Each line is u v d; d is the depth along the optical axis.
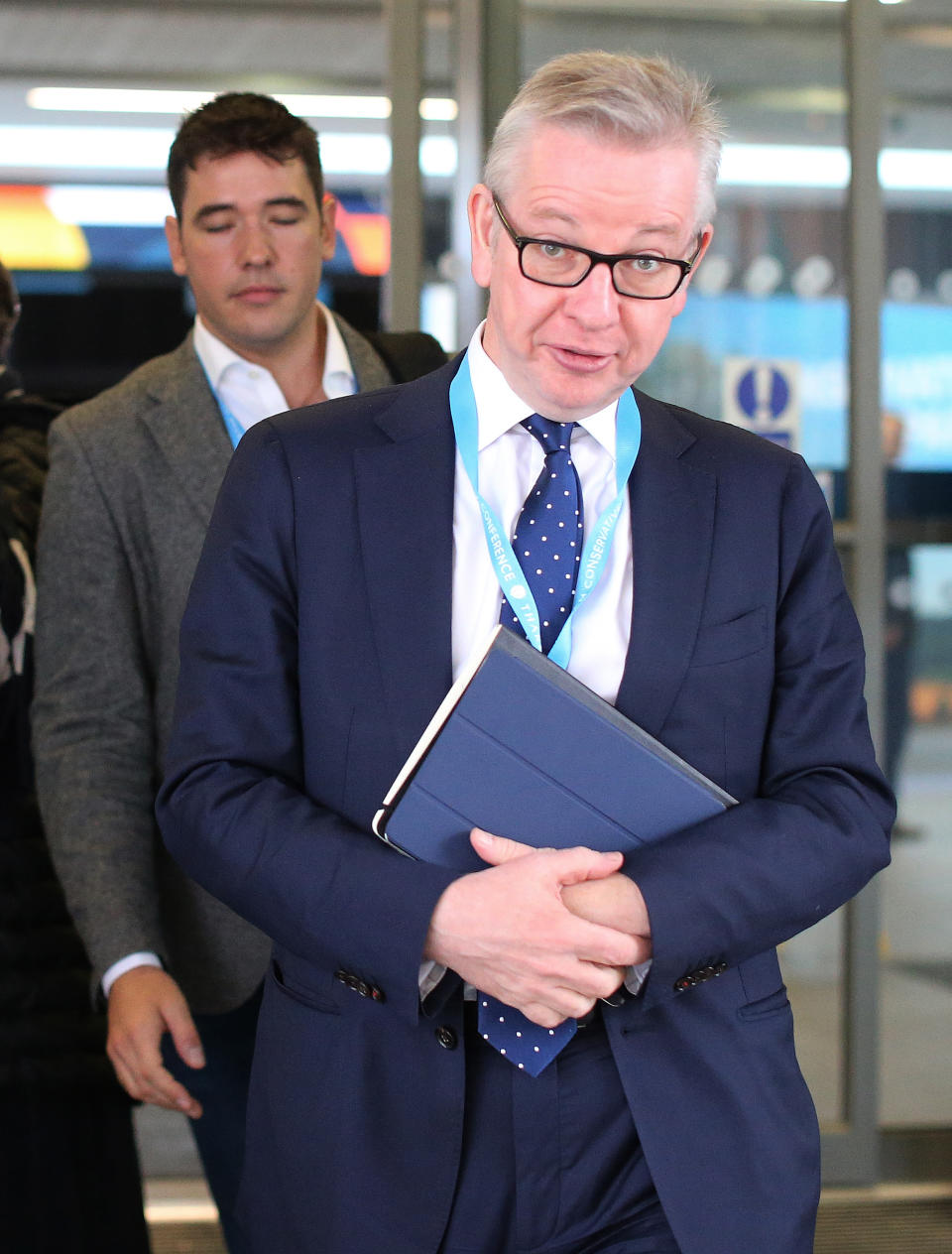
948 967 3.63
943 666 3.57
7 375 2.28
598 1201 1.34
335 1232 1.33
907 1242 3.13
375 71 3.34
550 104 1.24
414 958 1.23
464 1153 1.33
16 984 2.00
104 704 1.94
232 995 1.97
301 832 1.30
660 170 1.23
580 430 1.40
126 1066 1.77
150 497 1.96
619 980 1.26
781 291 3.41
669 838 1.30
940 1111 3.55
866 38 3.32
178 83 3.35
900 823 3.61
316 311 2.17
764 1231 1.32
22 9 3.31
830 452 3.45
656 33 3.32
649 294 1.27
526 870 1.22
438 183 3.29
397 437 1.41
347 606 1.37
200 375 2.04
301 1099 1.36
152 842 1.96
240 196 1.98
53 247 3.37
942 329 3.50
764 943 1.30
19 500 2.10
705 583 1.38
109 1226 2.12
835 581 1.44
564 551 1.36
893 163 3.45
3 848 2.00
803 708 1.40
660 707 1.35
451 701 1.22
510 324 1.29
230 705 1.38
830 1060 3.41
